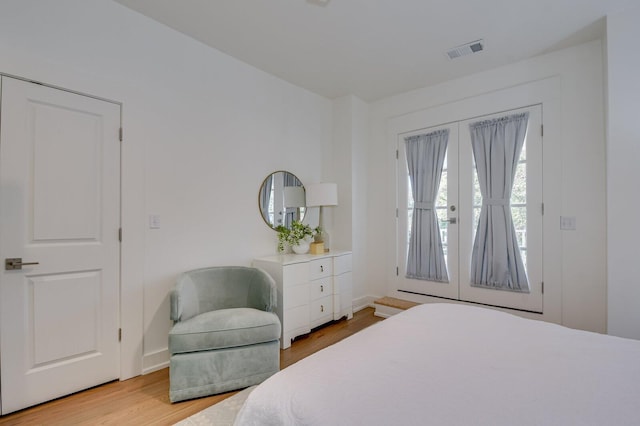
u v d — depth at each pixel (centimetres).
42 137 184
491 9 220
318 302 307
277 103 328
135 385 206
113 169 211
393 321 154
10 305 174
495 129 302
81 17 200
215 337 193
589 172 257
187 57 253
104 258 206
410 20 233
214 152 271
